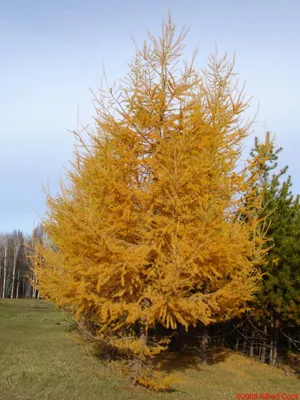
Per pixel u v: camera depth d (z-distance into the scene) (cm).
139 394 699
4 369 848
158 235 699
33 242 1071
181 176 683
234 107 809
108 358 988
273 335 1259
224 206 713
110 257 658
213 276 778
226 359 1268
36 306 3647
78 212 695
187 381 903
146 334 753
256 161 810
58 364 927
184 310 648
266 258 1066
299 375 1058
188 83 764
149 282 719
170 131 762
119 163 723
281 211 1151
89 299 689
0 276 5591
